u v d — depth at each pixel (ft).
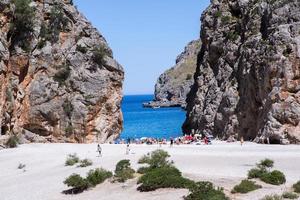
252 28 304.50
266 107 255.29
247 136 278.87
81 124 281.95
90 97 286.87
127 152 192.65
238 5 343.87
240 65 302.86
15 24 277.44
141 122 540.93
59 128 280.31
